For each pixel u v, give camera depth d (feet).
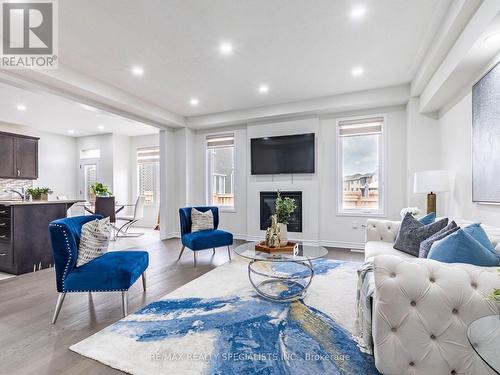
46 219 11.93
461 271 4.25
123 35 8.70
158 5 7.27
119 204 24.17
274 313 7.13
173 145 19.02
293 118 16.22
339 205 15.52
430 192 10.65
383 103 13.73
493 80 7.14
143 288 8.93
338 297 8.15
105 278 6.96
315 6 7.38
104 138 24.75
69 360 5.26
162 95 14.29
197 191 19.53
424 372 4.16
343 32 8.62
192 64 10.77
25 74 10.04
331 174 15.61
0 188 20.38
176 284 9.51
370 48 9.61
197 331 6.26
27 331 6.35
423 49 9.56
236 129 18.26
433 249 5.41
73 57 10.11
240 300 7.97
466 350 4.02
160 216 18.45
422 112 12.41
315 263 11.89
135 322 6.72
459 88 9.59
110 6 7.28
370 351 5.35
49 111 17.16
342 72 11.55
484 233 5.34
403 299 4.27
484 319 3.63
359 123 15.02
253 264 11.68
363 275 5.93
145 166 25.40
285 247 8.65
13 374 4.85
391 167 14.26
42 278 10.32
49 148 24.03
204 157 19.30
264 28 8.39
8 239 10.93
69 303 7.96
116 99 13.15
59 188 24.75
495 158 7.07
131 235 20.22
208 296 8.29
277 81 12.50
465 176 9.37
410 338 4.21
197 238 11.66
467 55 7.22
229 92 13.89
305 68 11.16
